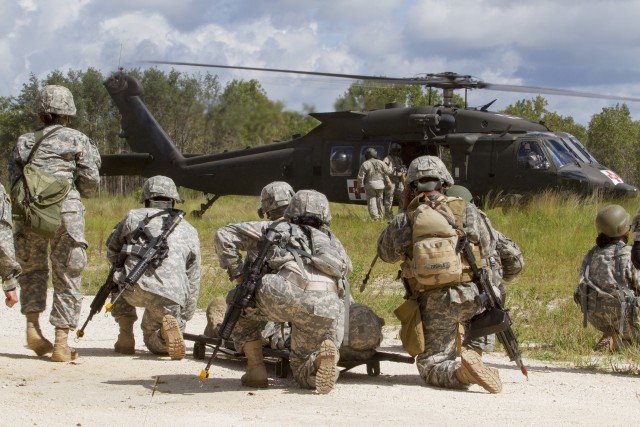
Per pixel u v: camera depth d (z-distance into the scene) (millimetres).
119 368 7023
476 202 22031
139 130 27125
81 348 8102
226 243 6227
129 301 7461
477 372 6098
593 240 16547
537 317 10078
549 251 15609
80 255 7195
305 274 5977
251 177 25219
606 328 8328
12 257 6367
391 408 5551
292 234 6102
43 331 9109
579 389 6434
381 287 12578
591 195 21109
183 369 7051
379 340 6801
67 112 7367
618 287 8125
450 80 22062
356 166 23047
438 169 6398
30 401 5602
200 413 5293
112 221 22609
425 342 6398
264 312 6039
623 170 70250
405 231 6344
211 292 12047
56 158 7160
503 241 7375
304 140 24250
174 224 7574
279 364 6734
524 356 8180
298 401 5738
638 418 5406
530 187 21406
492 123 21969
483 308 6359
